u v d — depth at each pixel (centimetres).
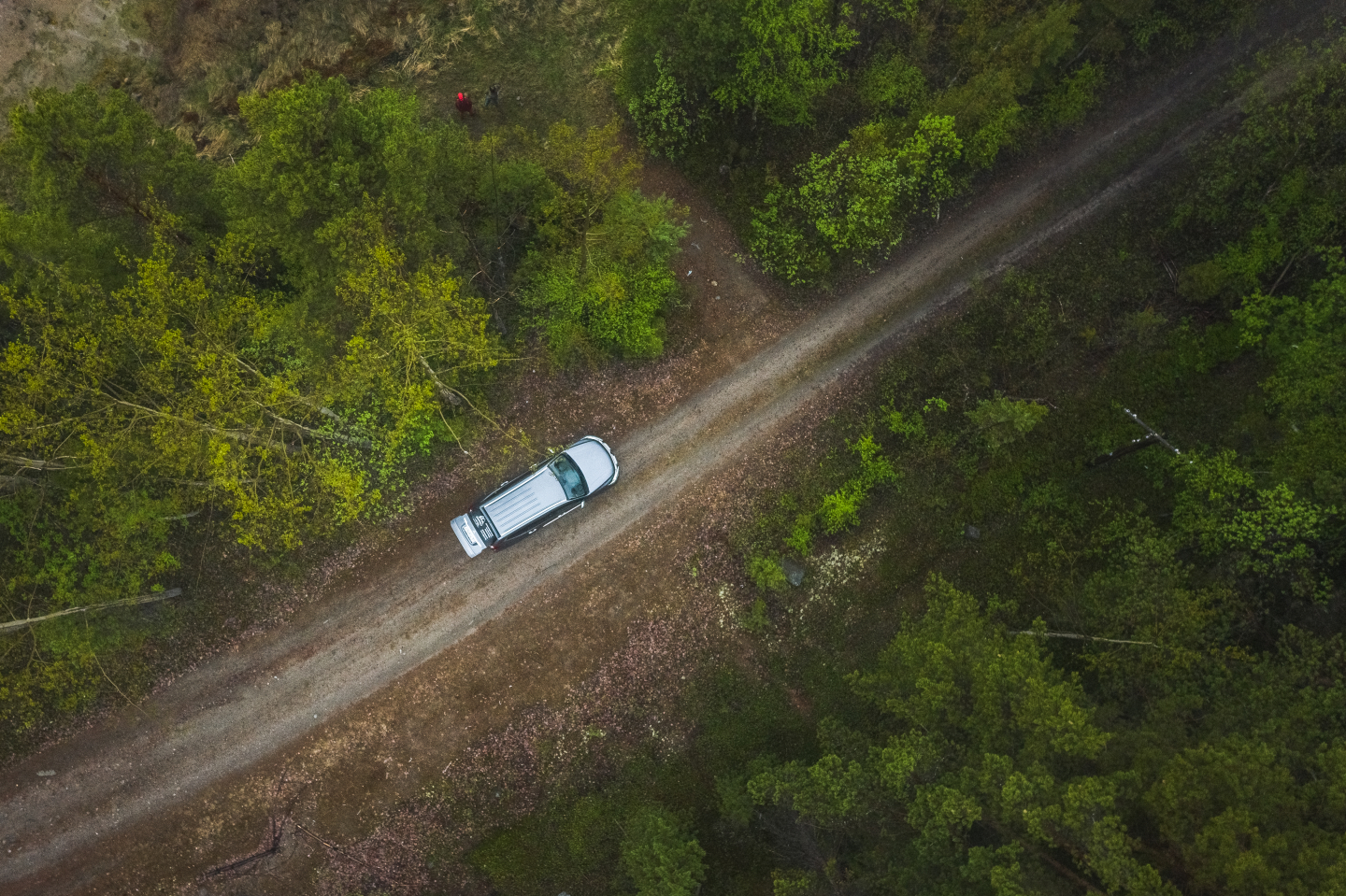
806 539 3123
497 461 3206
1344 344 2559
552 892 3059
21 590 3009
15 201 3131
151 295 2400
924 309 3291
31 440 2508
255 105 2409
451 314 2728
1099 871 1995
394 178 2470
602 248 3034
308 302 2645
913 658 2559
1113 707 2455
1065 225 3316
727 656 3155
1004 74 2869
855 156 3014
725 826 3031
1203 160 3253
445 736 3117
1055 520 3116
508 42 3441
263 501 2817
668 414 3247
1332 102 2728
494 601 3166
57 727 3067
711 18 2800
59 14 3544
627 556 3188
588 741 3116
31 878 3033
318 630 3139
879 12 3272
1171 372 3156
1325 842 1895
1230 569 2644
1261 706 2302
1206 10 3216
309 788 3095
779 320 3294
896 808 2498
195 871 3059
